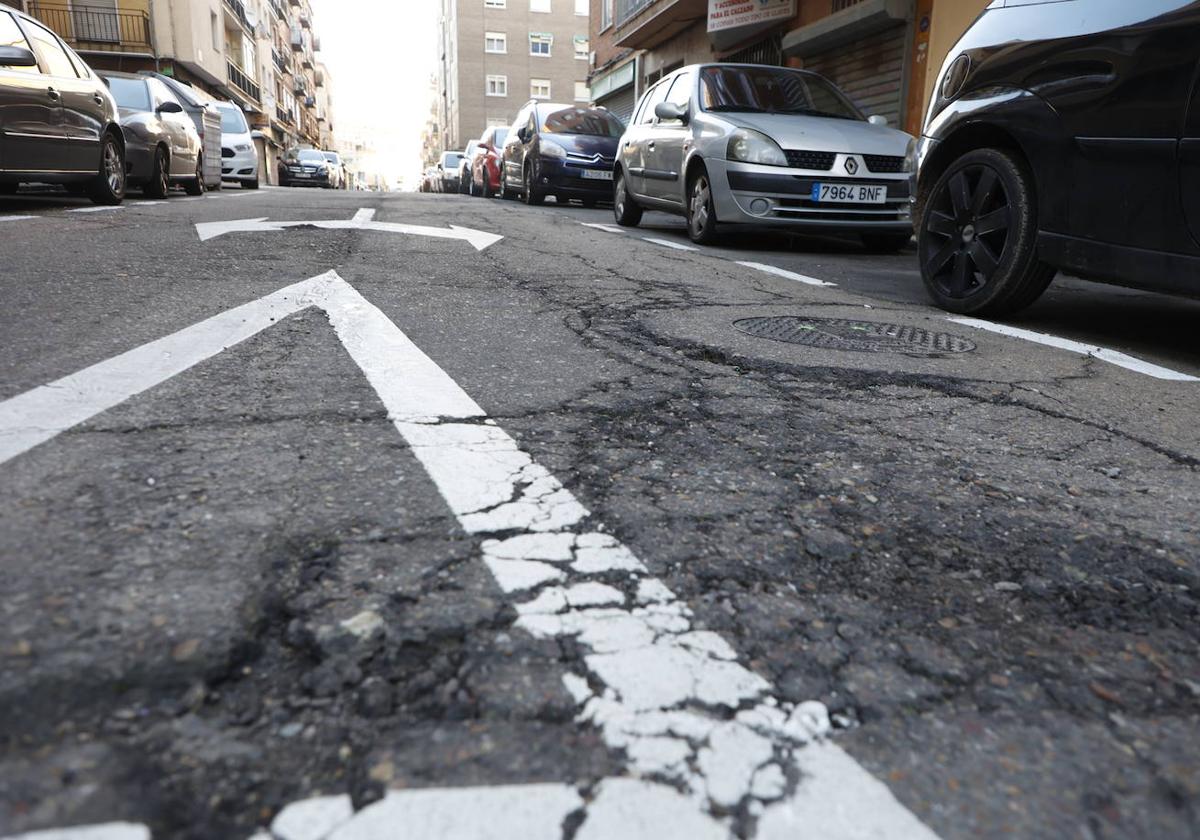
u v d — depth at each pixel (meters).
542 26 62.62
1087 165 3.69
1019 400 2.78
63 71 8.06
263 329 3.10
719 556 1.57
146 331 2.98
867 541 1.68
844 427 2.39
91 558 1.41
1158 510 1.93
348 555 1.47
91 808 0.92
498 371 2.74
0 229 5.74
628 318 3.74
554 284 4.53
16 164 7.20
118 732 1.03
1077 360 3.43
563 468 1.94
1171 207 3.37
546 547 1.55
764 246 8.03
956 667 1.29
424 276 4.53
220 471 1.79
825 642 1.32
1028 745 1.12
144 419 2.08
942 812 0.99
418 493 1.74
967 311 4.40
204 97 16.08
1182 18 3.32
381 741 1.05
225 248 5.16
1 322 3.03
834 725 1.13
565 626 1.30
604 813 0.96
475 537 1.57
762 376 2.89
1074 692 1.24
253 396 2.31
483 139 20.16
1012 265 4.10
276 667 1.17
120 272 4.16
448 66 73.25
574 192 12.94
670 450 2.12
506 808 0.95
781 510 1.80
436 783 0.98
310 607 1.31
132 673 1.13
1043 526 1.81
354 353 2.84
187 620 1.25
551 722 1.10
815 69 15.70
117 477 1.73
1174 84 3.33
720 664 1.24
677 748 1.06
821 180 7.07
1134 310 4.85
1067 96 3.77
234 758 1.00
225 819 0.92
